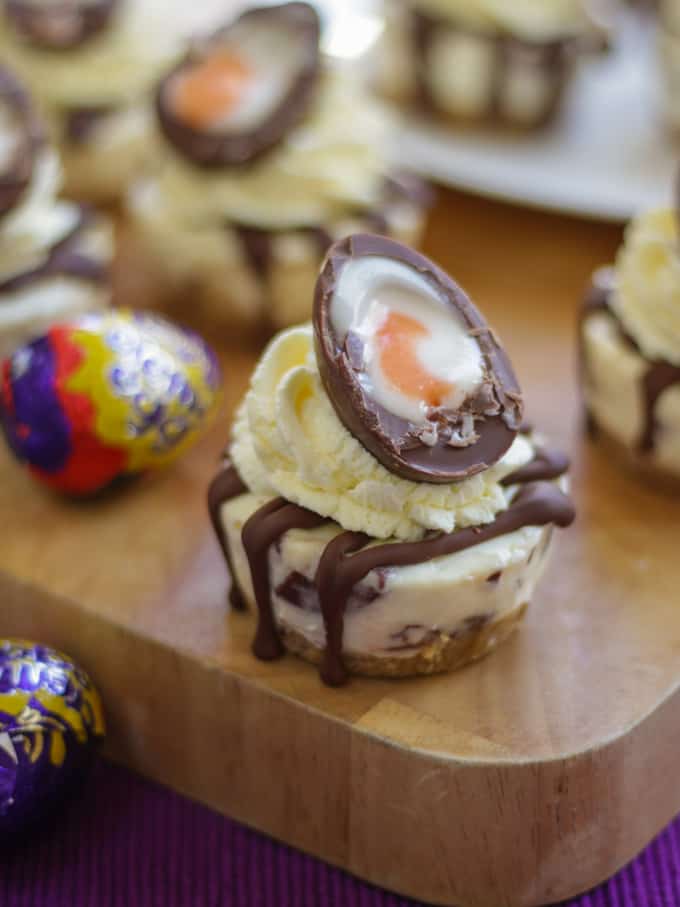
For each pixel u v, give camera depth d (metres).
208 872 0.36
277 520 0.35
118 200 0.58
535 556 0.36
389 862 0.35
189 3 0.66
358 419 0.34
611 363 0.42
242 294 0.48
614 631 0.38
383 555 0.34
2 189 0.45
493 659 0.37
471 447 0.35
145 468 0.41
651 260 0.42
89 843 0.37
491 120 0.57
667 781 0.36
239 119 0.48
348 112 0.50
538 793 0.34
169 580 0.39
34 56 0.56
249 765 0.37
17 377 0.40
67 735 0.35
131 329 0.41
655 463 0.42
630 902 0.35
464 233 0.55
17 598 0.39
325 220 0.48
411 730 0.35
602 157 0.55
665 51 0.56
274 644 0.36
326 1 0.66
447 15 0.55
